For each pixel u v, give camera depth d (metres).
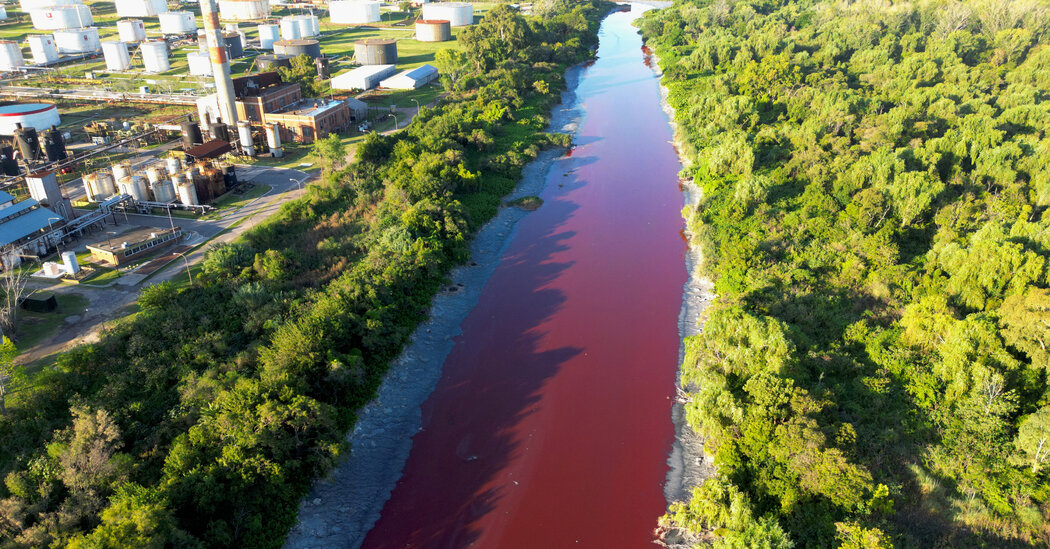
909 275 97.12
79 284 104.25
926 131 149.62
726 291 100.38
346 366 77.25
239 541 59.66
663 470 72.75
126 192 131.00
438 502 68.62
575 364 90.12
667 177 154.62
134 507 54.62
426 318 97.75
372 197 131.12
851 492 58.62
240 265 102.19
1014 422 70.44
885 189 119.50
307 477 67.81
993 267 88.12
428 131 160.62
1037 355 73.38
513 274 113.12
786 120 174.75
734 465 65.44
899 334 84.38
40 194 116.31
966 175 128.25
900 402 74.06
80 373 79.31
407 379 86.12
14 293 96.44
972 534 59.53
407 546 63.69
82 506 57.97
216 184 136.75
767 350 77.06
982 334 76.56
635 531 65.31
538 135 178.12
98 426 66.44
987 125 145.12
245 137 159.12
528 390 85.19
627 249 121.44
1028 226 97.38
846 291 96.06
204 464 62.50
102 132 178.50
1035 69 192.12
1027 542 58.69
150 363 80.62
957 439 68.31
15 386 74.62
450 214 119.31
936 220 112.50
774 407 67.44
